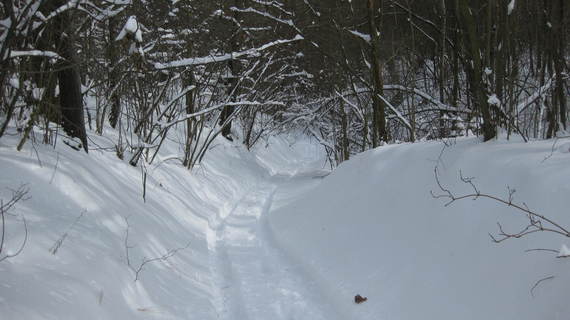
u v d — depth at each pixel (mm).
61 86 4520
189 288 3850
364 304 3494
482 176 3668
